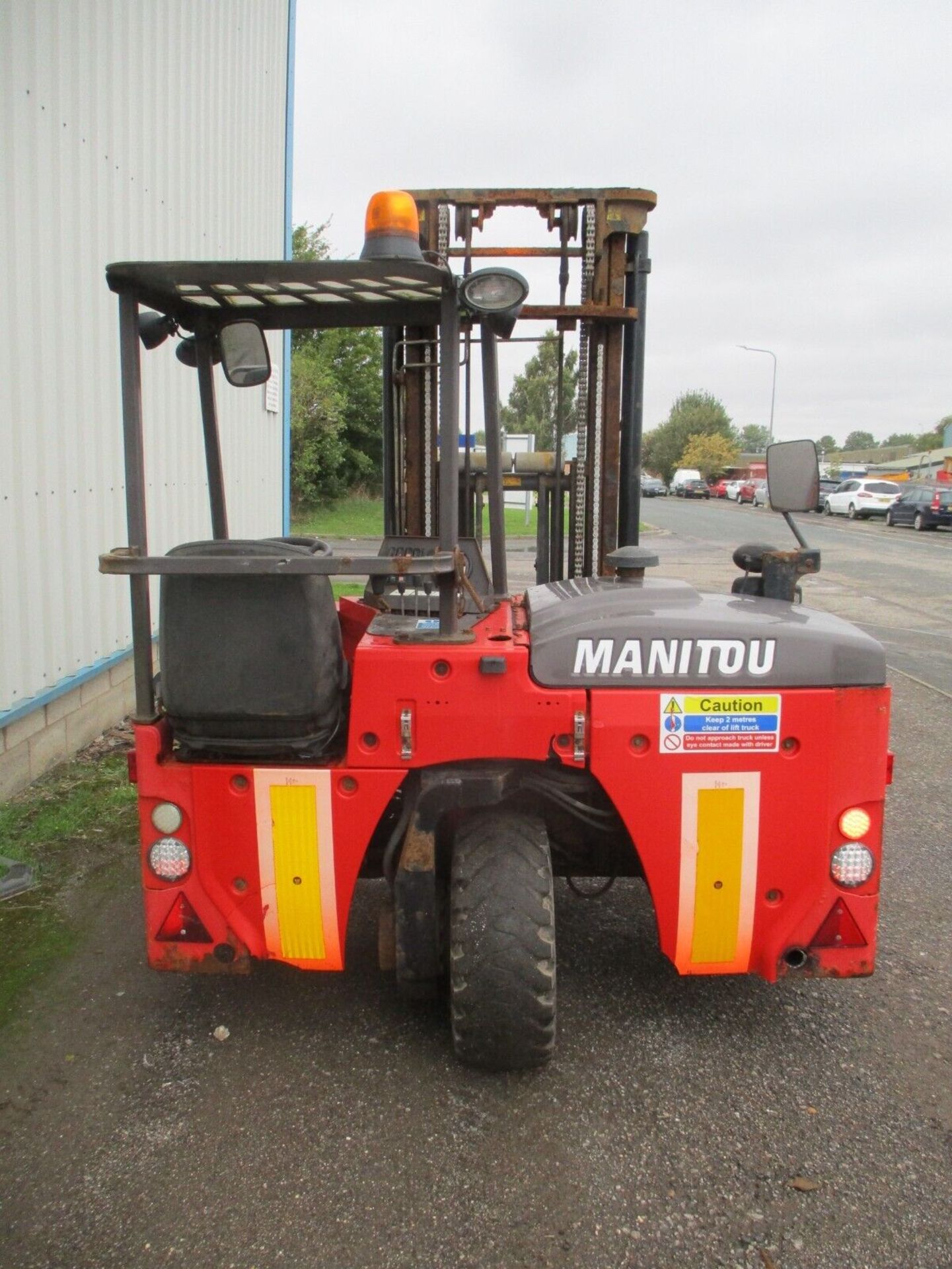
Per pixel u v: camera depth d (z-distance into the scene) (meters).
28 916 4.28
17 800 5.45
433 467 5.25
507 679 3.01
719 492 63.00
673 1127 2.97
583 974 3.86
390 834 3.46
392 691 3.01
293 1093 3.11
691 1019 3.56
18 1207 2.64
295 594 2.90
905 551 24.59
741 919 3.14
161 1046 3.36
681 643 3.04
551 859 3.43
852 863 3.11
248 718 2.96
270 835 3.09
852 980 3.86
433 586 3.89
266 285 2.96
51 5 5.55
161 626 2.95
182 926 3.17
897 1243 2.54
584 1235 2.55
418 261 2.76
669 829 3.07
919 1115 3.05
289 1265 2.46
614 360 5.25
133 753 3.11
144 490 3.02
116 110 6.36
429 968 3.13
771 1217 2.62
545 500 5.33
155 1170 2.78
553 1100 3.08
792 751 3.06
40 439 5.57
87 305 6.05
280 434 10.81
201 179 7.91
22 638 5.45
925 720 7.90
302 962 3.18
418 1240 2.54
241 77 8.90
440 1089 3.13
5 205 5.17
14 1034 3.43
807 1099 3.11
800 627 3.12
